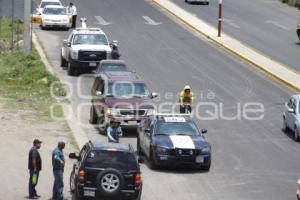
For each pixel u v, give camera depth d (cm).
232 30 17062
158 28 16962
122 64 11300
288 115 9144
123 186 5991
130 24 17288
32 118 9531
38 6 18150
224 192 6781
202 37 16188
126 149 6147
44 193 6475
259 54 14438
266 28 17700
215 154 8194
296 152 8388
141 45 14962
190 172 7488
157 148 7444
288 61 13962
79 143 8388
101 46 12512
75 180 6138
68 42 12700
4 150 7938
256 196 6669
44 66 12625
